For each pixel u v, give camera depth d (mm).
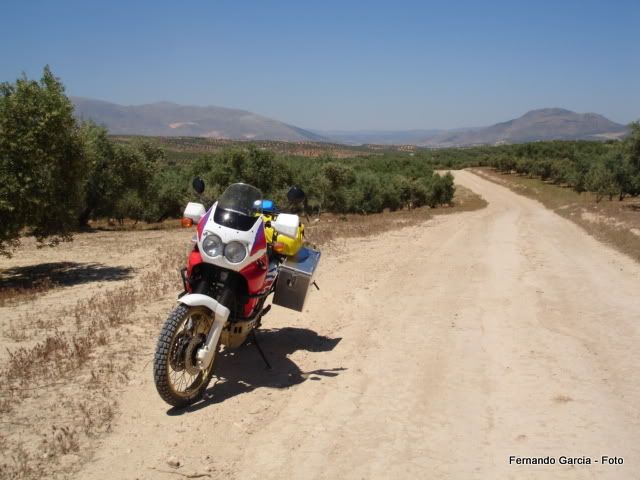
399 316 7504
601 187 38375
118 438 3955
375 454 3779
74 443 3789
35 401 4527
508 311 7789
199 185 5641
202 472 3533
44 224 11844
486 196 66750
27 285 10211
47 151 11047
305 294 5844
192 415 4352
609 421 4242
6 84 11047
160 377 4125
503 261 12422
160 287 9266
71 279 10734
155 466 3602
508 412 4445
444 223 24875
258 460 3701
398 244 15227
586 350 6012
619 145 38250
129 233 21875
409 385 5039
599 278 10359
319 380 5160
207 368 4648
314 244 14469
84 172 12156
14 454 3682
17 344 6125
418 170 75062
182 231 23141
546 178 87312
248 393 4824
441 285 9578
